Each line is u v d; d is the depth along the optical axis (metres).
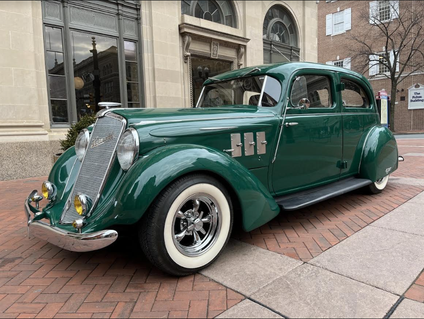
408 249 2.67
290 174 3.30
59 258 2.80
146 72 9.12
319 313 1.86
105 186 2.43
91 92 8.31
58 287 2.29
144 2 8.99
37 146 7.12
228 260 2.60
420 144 12.20
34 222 2.50
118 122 2.51
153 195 2.13
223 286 2.21
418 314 1.83
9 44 6.64
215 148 2.73
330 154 3.70
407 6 22.17
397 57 22.52
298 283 2.20
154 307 2.00
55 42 7.62
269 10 12.95
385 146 4.30
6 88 6.66
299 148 3.33
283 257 2.61
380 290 2.08
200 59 10.44
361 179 4.16
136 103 9.20
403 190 4.75
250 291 2.12
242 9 11.45
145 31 9.04
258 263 2.52
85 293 2.20
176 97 9.66
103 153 2.54
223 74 3.97
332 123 3.69
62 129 7.73
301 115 3.36
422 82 23.19
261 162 3.03
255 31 11.80
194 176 2.36
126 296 2.14
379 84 25.08
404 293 2.04
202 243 2.49
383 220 3.42
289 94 3.25
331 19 26.88
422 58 22.81
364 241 2.87
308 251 2.71
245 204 2.58
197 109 3.19
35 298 2.15
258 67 3.54
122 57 8.79
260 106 3.29
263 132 3.02
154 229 2.18
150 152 2.38
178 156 2.28
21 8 6.76
